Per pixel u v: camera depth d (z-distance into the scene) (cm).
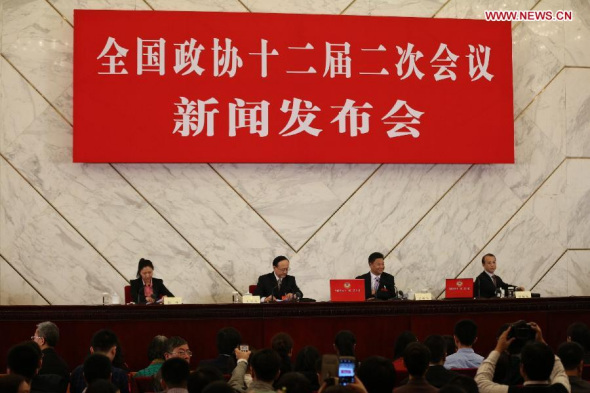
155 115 916
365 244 957
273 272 877
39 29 923
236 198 941
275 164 951
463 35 967
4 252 909
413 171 970
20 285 908
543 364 414
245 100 930
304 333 766
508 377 512
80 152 901
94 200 922
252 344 759
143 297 820
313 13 959
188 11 927
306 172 954
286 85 938
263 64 935
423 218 967
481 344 793
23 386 384
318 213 952
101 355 449
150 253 927
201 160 921
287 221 947
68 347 747
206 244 934
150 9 936
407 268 961
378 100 951
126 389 525
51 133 920
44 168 917
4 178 911
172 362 425
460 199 974
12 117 914
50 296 910
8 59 917
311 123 939
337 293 795
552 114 987
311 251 948
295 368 504
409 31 959
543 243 980
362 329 774
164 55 920
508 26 975
